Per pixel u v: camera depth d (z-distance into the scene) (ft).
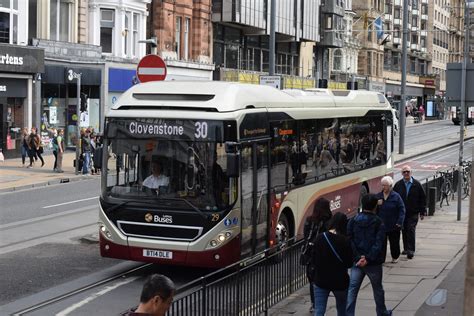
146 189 47.24
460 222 77.20
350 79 298.15
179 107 47.11
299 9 246.27
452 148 211.00
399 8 388.57
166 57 180.45
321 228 36.81
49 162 136.98
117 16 164.96
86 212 80.18
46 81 145.69
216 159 46.03
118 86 165.58
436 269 52.29
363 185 75.77
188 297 29.78
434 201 82.69
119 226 47.75
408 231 56.13
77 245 61.57
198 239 46.06
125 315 22.13
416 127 322.34
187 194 46.37
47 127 149.69
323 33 278.05
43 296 44.62
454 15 506.48
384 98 84.02
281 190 54.24
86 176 118.01
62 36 156.04
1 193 97.14
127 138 47.78
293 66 262.06
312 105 61.77
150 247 46.96
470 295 26.96
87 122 159.63
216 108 46.50
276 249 40.98
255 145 49.21
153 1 179.93
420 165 156.56
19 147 142.00
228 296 33.88
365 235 36.22
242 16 206.39
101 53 160.45
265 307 38.40
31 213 78.74
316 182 61.62
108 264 54.39
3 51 132.77
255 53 232.94
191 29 194.49
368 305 41.78
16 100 140.15
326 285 32.83
